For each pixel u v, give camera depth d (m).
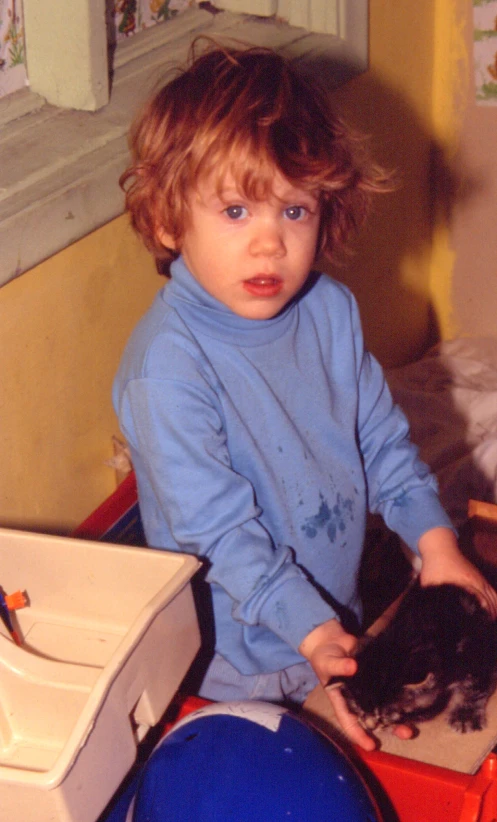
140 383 0.92
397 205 1.94
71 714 0.84
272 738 0.81
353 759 0.87
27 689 0.84
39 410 1.14
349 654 0.86
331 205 1.03
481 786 0.82
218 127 0.87
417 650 0.91
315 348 1.03
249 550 0.89
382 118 1.80
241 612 0.89
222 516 0.89
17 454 1.12
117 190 1.15
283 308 0.99
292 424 0.99
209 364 0.94
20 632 0.92
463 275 2.12
